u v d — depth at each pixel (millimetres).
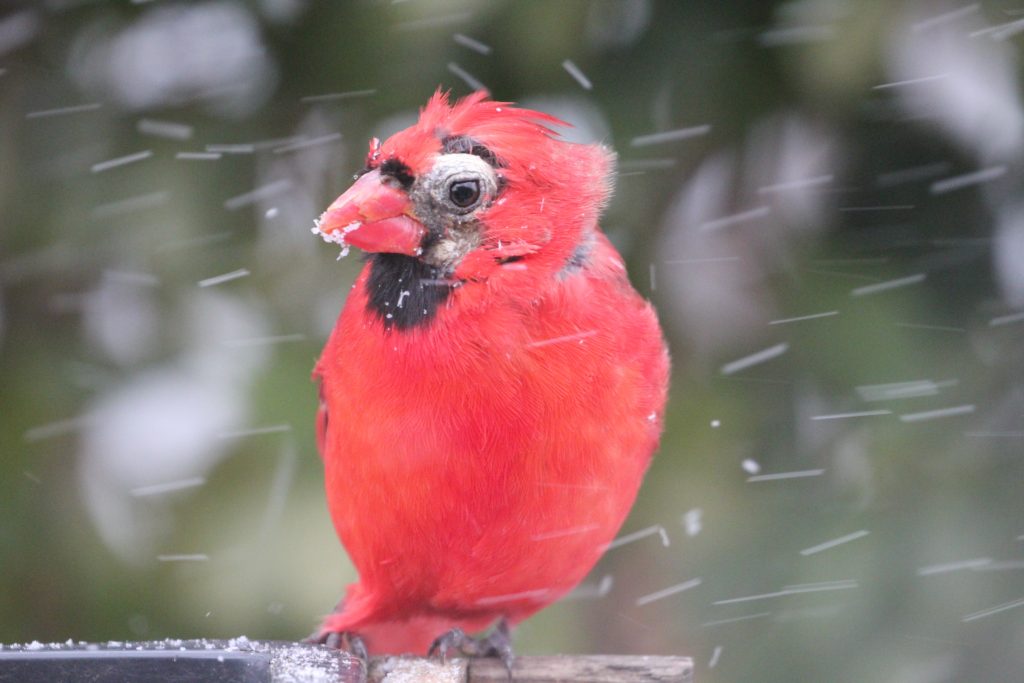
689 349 8180
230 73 8297
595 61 7992
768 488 7973
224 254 8328
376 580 5871
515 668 5352
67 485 8266
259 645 4887
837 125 7891
